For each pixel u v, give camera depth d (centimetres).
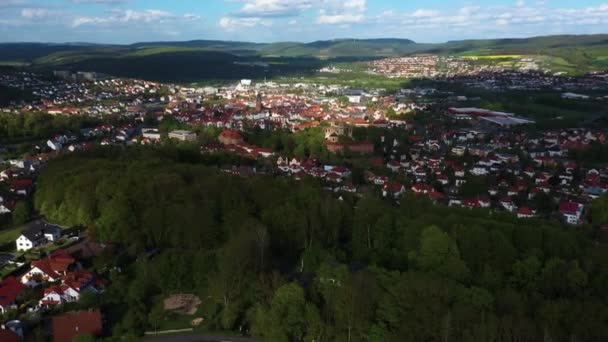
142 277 19875
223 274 18638
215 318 17862
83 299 18450
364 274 17862
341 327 16438
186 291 19988
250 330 17375
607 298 17962
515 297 17112
